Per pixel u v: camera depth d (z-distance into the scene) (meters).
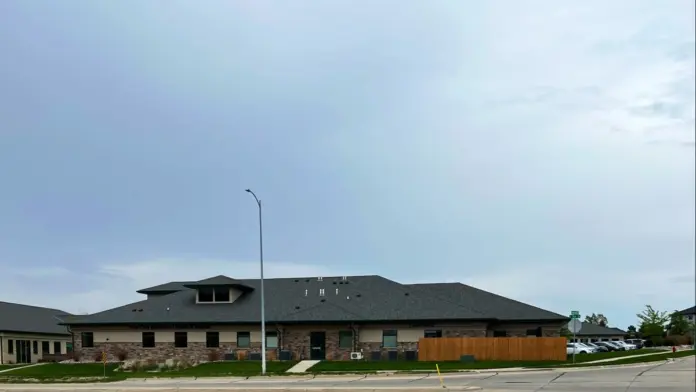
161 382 34.44
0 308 67.06
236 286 54.31
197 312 52.66
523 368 37.62
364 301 52.22
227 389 27.53
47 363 53.56
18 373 44.25
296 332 50.38
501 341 45.72
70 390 29.77
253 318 50.69
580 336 97.44
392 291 53.81
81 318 53.66
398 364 42.22
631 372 32.56
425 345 46.59
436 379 31.59
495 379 30.77
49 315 73.62
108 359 52.09
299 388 27.31
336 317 49.59
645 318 102.81
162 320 51.75
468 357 44.22
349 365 42.19
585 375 31.62
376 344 49.28
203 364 46.62
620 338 99.56
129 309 54.31
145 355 51.84
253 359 49.69
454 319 48.34
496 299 54.75
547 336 51.06
